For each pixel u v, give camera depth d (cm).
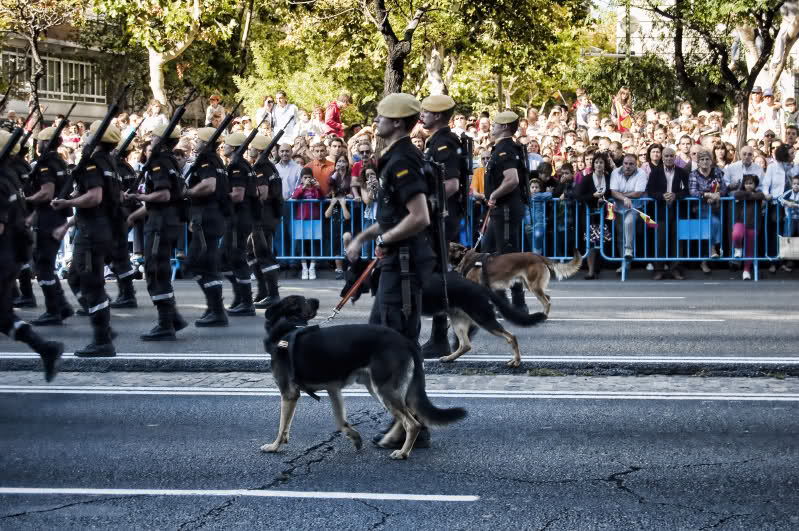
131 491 536
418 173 612
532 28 2062
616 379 823
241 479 558
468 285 853
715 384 801
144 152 1664
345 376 595
